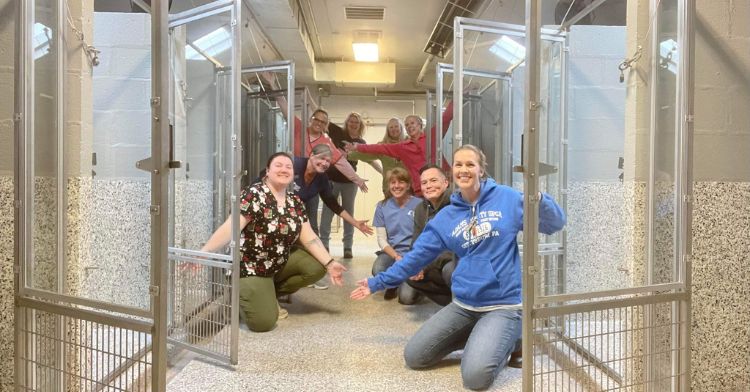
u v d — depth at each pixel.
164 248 1.56
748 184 2.05
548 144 2.29
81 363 1.83
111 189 1.97
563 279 2.15
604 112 2.15
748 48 2.03
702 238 2.03
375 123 9.20
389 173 3.88
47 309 1.73
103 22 2.03
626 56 2.09
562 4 2.18
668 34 1.94
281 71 4.29
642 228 2.03
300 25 5.73
